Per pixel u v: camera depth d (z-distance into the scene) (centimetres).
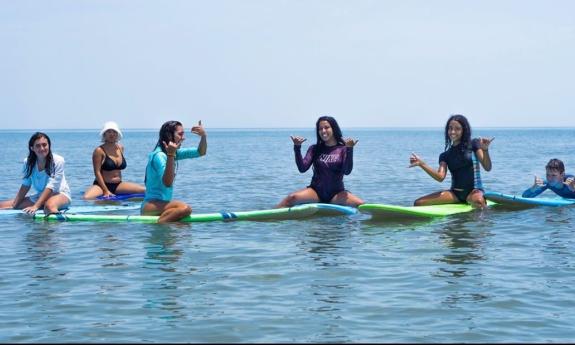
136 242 888
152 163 1096
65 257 795
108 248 848
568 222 1052
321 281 674
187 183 1831
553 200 1263
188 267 738
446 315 562
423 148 5572
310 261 765
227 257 788
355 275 698
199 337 511
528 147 5653
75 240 909
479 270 719
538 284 660
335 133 1216
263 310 577
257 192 1577
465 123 1197
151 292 636
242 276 695
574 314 564
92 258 788
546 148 5338
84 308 586
